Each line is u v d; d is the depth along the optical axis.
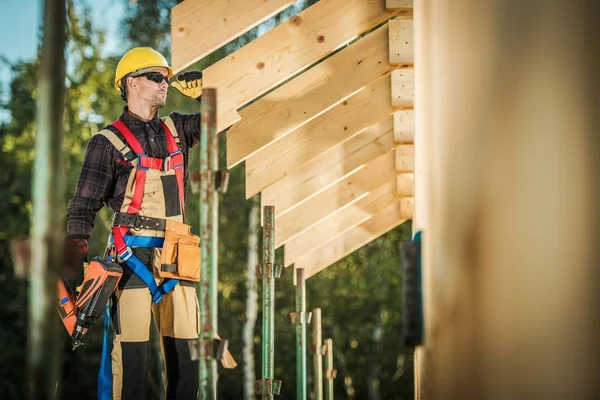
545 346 2.34
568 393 2.31
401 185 9.54
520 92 2.44
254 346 24.84
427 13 3.02
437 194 2.80
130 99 5.62
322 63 7.11
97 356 23.95
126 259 5.29
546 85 2.39
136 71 5.61
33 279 3.10
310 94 7.07
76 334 5.11
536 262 2.37
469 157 2.59
